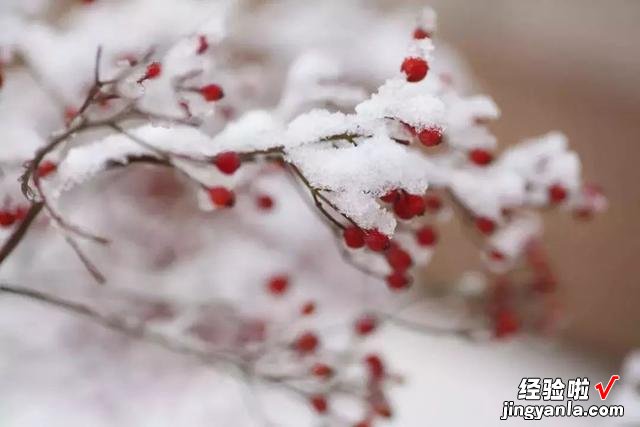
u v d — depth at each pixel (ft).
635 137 5.98
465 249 5.51
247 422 3.87
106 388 3.74
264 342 2.89
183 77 2.48
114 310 3.08
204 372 3.90
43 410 3.64
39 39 2.85
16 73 2.99
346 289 4.17
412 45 2.35
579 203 2.69
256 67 3.19
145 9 2.82
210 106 2.48
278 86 3.62
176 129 2.44
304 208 3.80
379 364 2.81
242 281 3.27
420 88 2.31
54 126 2.96
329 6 4.25
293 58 4.06
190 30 2.62
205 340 2.95
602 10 6.40
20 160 2.53
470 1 6.19
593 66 6.19
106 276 3.27
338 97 2.68
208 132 2.82
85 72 2.81
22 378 3.64
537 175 2.64
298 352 2.82
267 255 3.57
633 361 3.03
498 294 3.01
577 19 6.40
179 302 3.05
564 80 6.18
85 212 3.34
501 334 2.89
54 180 2.48
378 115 2.29
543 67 6.20
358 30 4.20
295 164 2.33
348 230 2.32
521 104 6.07
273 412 3.99
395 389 4.80
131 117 2.46
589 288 5.62
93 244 3.23
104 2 2.98
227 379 3.93
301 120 2.34
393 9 5.89
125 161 2.44
